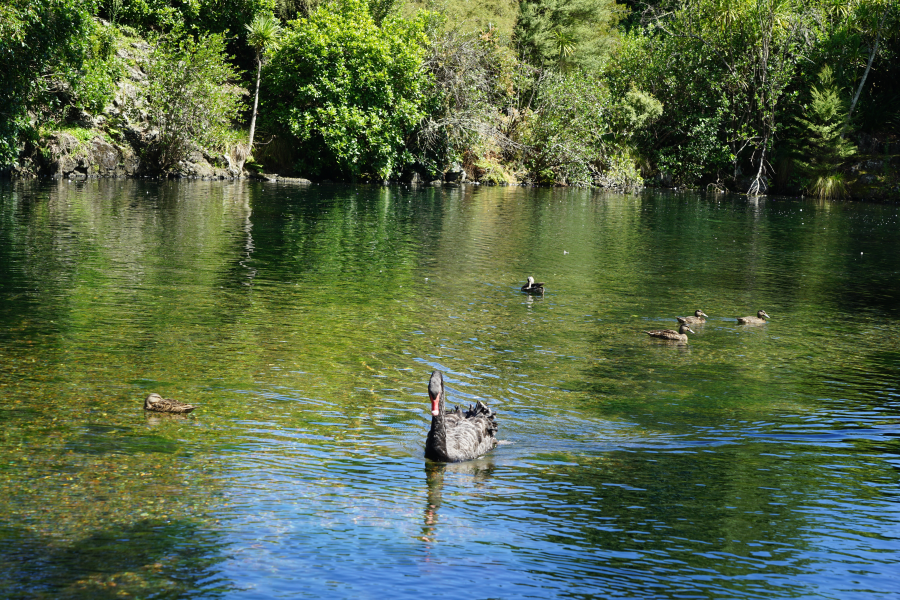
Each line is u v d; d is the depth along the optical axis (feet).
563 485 27.73
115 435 30.22
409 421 33.71
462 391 38.24
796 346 49.80
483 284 65.31
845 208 163.63
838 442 32.99
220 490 25.89
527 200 148.46
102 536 22.45
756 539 23.97
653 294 64.95
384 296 58.54
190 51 143.13
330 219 102.01
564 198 158.40
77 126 134.41
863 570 22.29
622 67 217.97
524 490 27.17
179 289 56.95
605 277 71.67
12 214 87.92
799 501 26.86
